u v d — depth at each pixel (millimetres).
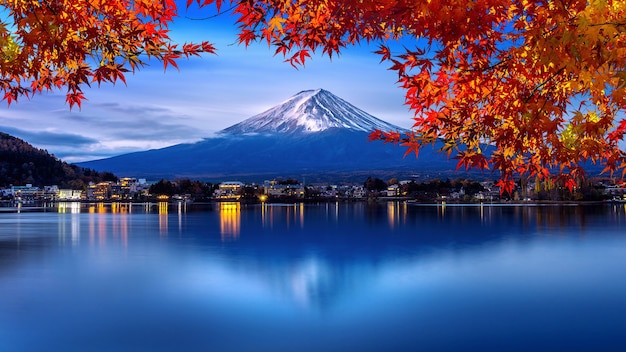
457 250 50000
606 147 5145
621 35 3551
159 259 43688
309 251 50406
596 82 3922
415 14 3809
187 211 173375
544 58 3758
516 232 70500
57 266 38969
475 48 4469
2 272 35812
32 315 22672
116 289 29406
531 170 5215
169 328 20531
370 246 54844
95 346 18000
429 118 4957
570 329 19500
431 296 26969
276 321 21703
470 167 4973
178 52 5336
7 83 5430
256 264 40875
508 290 28359
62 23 4734
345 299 26375
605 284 30031
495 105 4840
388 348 17688
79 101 5703
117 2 4988
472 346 17547
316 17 4863
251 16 4934
